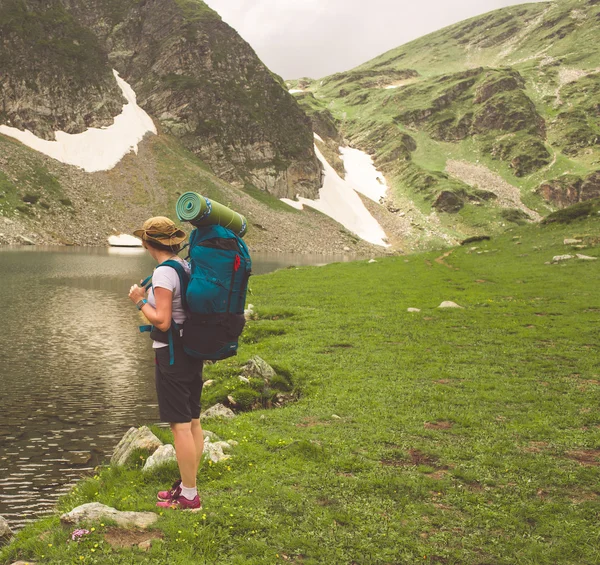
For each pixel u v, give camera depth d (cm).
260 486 752
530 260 4391
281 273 4672
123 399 1741
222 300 598
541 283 3397
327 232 18738
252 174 19862
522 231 5791
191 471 646
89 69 16962
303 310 2816
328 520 662
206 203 590
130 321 3212
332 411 1259
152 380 1983
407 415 1215
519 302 2847
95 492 783
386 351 1938
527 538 646
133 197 14475
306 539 609
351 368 1711
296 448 933
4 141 13538
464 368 1667
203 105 19600
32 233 10938
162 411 635
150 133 17788
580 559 604
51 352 2369
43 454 1272
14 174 12525
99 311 3534
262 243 15425
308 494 748
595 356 1761
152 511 652
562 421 1149
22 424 1479
